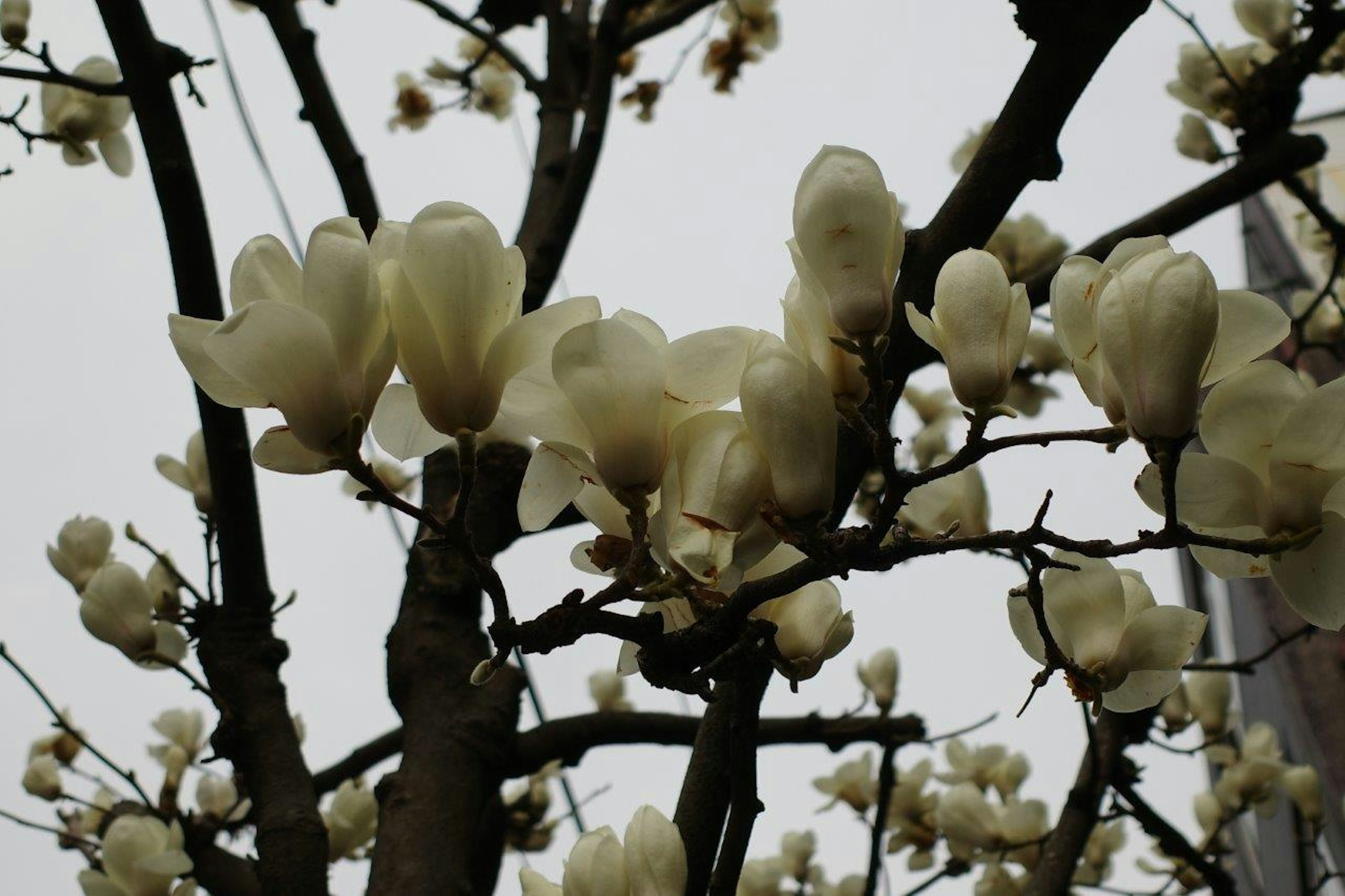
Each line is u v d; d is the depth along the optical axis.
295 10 4.14
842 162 2.16
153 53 3.10
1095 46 2.48
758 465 2.13
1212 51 4.43
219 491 3.11
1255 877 9.05
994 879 4.54
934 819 4.98
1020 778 4.95
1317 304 4.96
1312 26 4.32
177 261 3.08
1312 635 3.88
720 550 2.12
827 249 2.15
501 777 3.19
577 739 3.47
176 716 4.70
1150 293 2.12
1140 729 3.80
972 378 2.15
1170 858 4.75
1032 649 2.28
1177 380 2.12
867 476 5.07
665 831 2.29
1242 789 5.04
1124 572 2.28
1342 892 6.37
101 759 3.30
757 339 2.14
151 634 3.14
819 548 2.14
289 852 2.83
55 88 4.31
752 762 2.33
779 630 2.24
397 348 2.12
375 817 4.00
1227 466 2.16
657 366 2.13
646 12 6.21
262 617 3.18
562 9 5.07
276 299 2.12
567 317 2.13
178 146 3.07
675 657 2.20
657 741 3.56
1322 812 5.00
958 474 3.35
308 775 3.02
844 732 4.11
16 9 4.25
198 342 2.13
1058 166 2.50
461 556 2.14
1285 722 8.16
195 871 3.36
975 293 2.16
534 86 5.03
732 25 6.35
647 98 6.17
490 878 3.34
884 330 2.15
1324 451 2.15
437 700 3.15
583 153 4.29
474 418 2.13
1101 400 2.18
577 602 2.15
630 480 2.13
